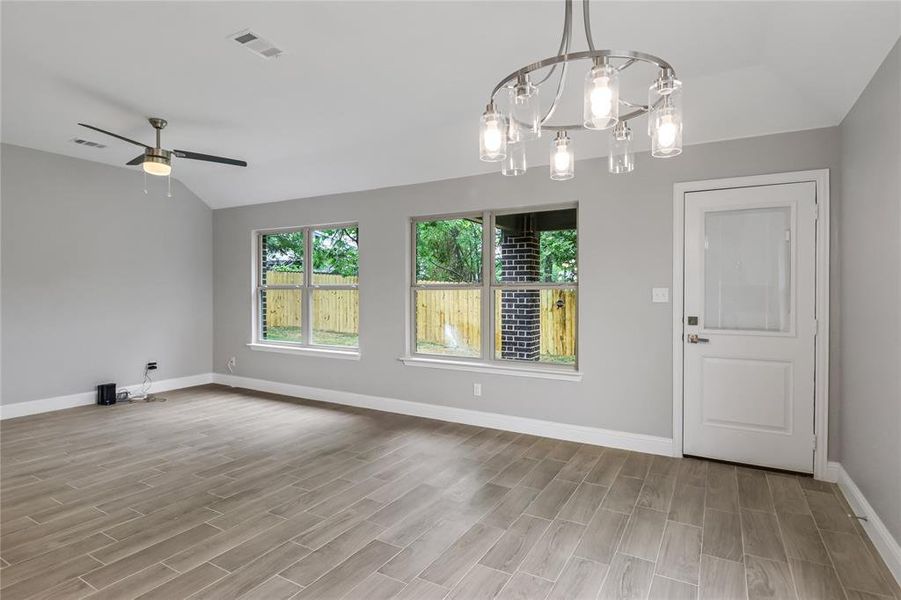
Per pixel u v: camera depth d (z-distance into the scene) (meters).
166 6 2.40
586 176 4.02
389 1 2.35
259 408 5.24
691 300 3.66
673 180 3.70
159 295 6.00
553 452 3.83
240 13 2.46
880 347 2.43
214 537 2.52
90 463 3.59
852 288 2.91
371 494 3.05
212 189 6.13
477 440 4.13
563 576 2.18
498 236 4.58
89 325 5.38
